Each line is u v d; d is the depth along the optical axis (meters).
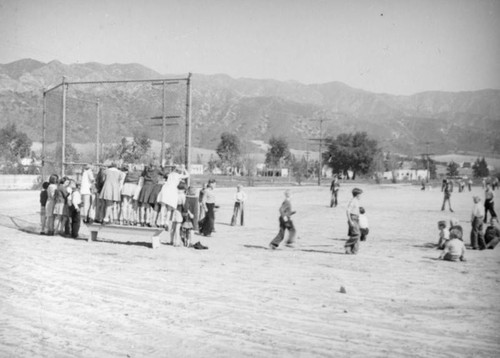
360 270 12.23
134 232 16.00
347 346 6.75
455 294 9.68
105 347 6.72
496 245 17.28
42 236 17.84
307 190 71.81
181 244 16.64
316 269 12.26
